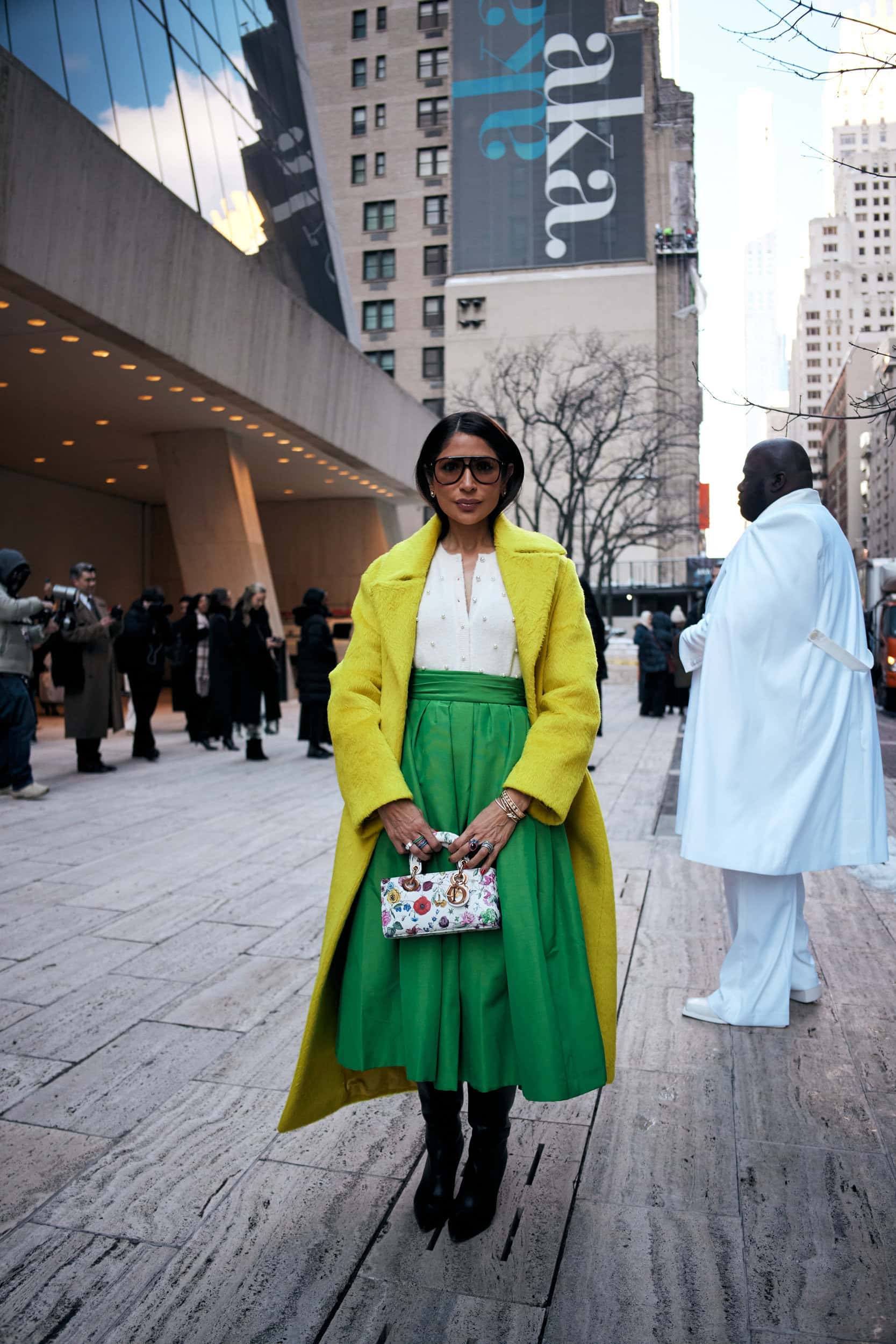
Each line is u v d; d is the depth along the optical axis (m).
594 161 52.22
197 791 8.10
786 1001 3.04
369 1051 1.89
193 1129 2.44
